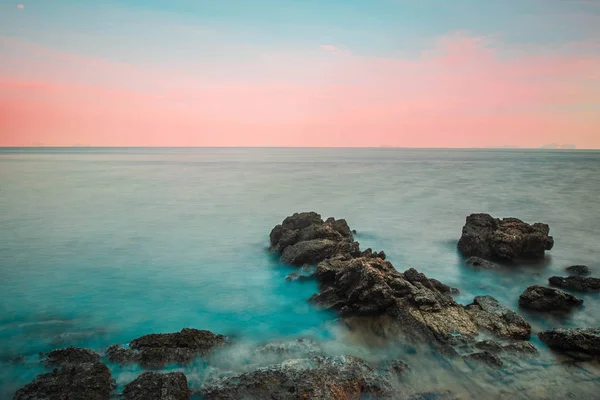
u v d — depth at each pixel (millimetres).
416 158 184750
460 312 12523
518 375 9812
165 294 16031
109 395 8742
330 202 40906
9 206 37656
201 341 11156
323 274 16141
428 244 24328
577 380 9594
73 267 19531
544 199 43188
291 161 147250
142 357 10352
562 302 13883
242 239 25438
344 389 9047
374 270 13781
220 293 16125
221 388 9047
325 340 11875
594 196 45469
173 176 73938
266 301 15258
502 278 17875
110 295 15859
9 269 19062
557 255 21594
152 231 27641
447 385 9516
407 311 12422
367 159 171250
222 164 121500
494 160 159000
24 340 11859
